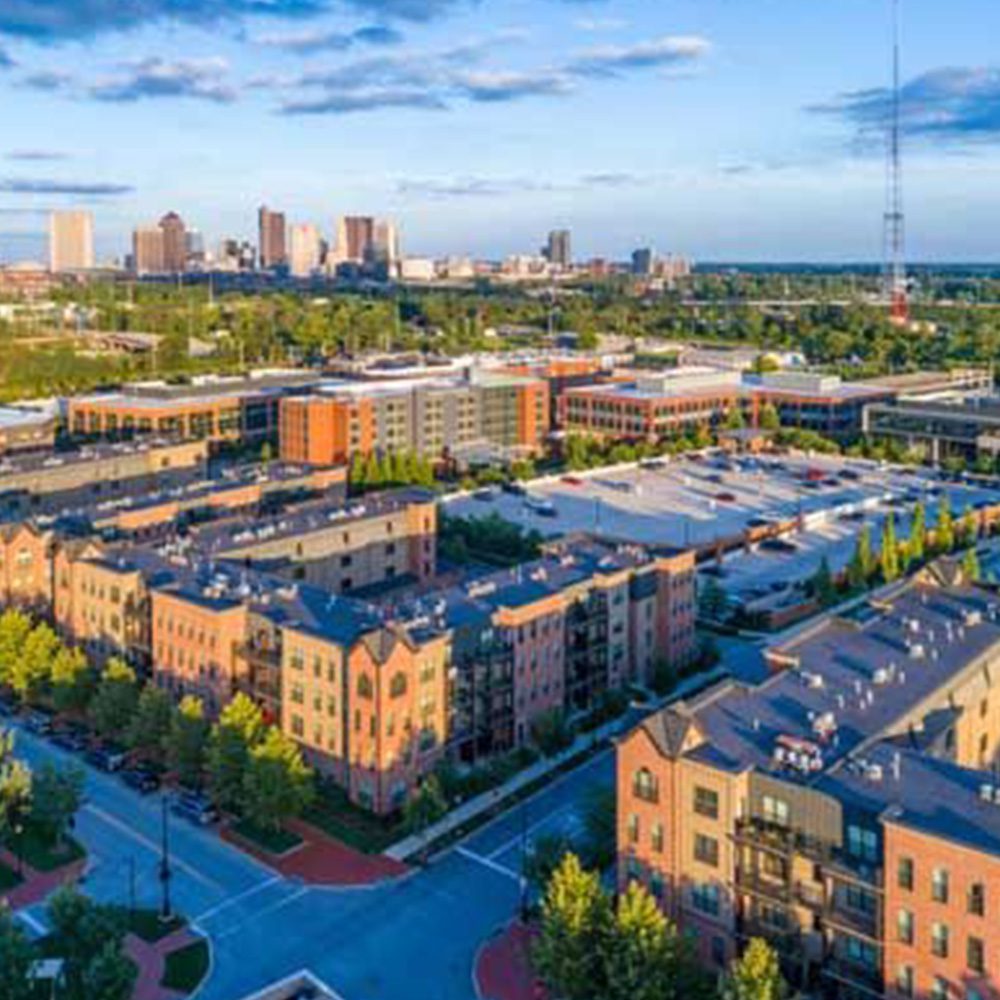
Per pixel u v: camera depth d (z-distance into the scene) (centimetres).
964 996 8738
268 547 17850
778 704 11212
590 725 15188
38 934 10900
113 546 17188
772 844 9581
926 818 9006
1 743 13238
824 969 9438
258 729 13188
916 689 11581
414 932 11012
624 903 9406
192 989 10212
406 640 13125
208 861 12219
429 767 13488
